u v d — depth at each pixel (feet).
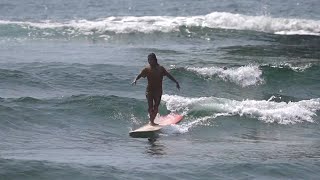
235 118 186.09
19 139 155.74
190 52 314.76
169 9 512.22
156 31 381.81
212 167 126.21
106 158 133.49
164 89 225.97
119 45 338.75
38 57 290.15
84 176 116.47
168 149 149.18
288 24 409.28
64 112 184.65
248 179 120.47
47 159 128.47
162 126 173.68
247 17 416.46
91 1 552.82
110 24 392.06
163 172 121.29
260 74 249.14
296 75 252.83
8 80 228.02
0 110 178.50
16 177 113.80
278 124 184.03
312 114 193.88
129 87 227.81
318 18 475.72
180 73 244.42
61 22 409.28
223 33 384.27
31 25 384.88
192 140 162.30
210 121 182.39
